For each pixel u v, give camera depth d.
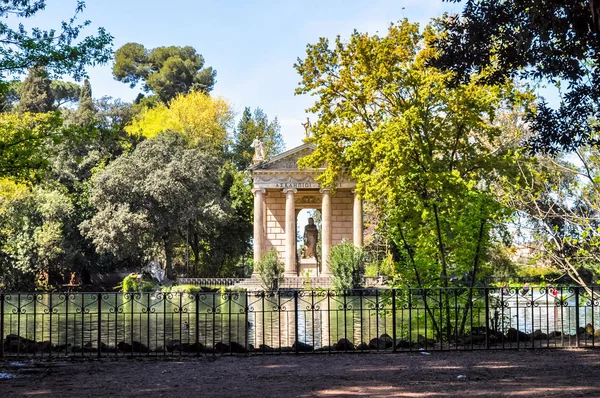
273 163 96.50
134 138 119.81
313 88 58.91
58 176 101.25
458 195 26.61
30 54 29.86
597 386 14.00
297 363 18.66
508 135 52.03
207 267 112.94
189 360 19.58
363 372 16.70
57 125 32.25
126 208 92.12
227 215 99.12
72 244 96.50
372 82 53.25
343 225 102.56
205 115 128.88
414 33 54.41
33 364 18.64
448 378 15.52
